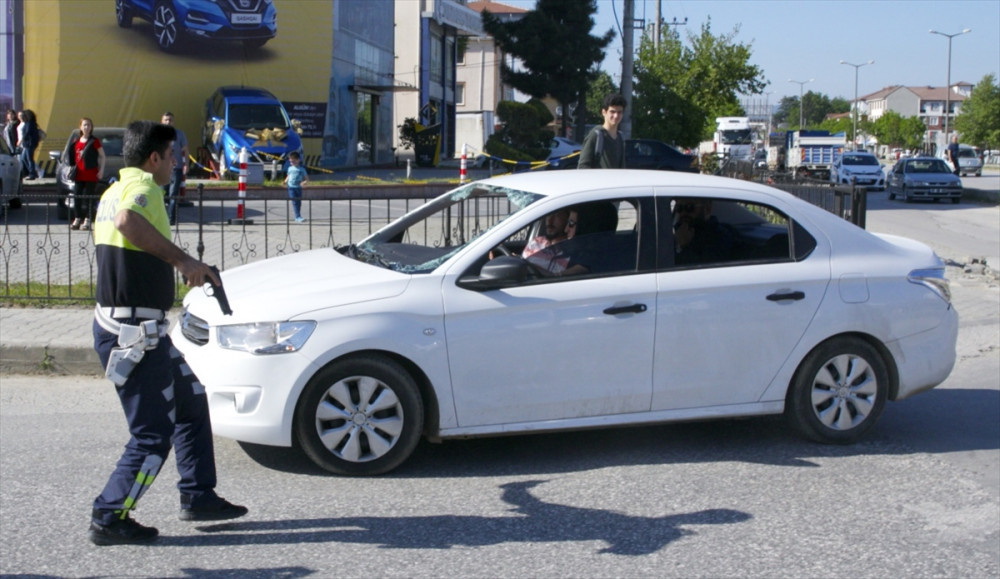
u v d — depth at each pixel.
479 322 5.67
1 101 28.38
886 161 99.25
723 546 4.79
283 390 5.46
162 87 29.81
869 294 6.31
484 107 64.31
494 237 5.86
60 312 9.62
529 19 40.34
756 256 6.22
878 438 6.63
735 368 6.11
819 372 6.29
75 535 4.83
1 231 15.23
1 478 5.64
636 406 5.99
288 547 4.70
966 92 179.00
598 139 8.80
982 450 6.39
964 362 8.96
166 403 4.54
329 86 33.38
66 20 28.45
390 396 5.63
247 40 30.69
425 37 46.41
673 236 6.09
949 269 14.34
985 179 55.69
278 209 20.12
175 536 4.83
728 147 52.81
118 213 4.33
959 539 4.92
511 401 5.76
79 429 6.66
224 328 5.57
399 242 6.82
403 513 5.16
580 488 5.58
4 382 7.95
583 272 5.92
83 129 14.98
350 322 5.52
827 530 5.01
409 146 42.12
